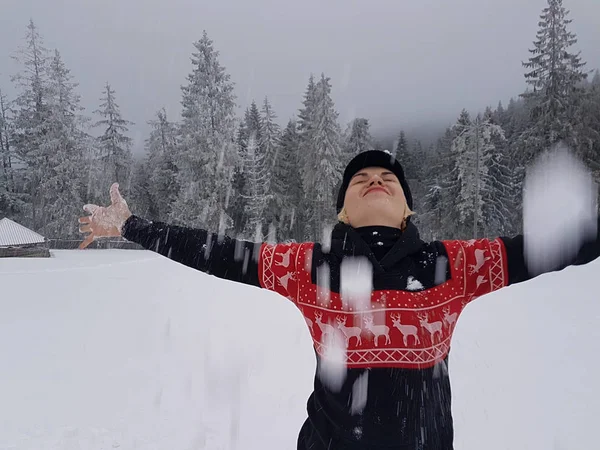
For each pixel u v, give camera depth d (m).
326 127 30.94
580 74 22.73
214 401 4.24
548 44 22.86
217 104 30.59
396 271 1.56
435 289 1.55
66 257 22.91
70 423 3.85
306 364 5.24
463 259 1.58
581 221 1.45
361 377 1.49
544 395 4.09
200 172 31.20
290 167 36.78
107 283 12.69
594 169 21.09
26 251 23.98
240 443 3.46
